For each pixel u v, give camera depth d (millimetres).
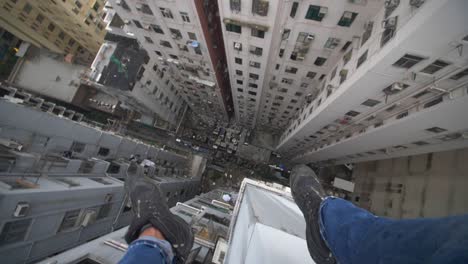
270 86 20453
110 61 22438
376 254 974
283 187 6410
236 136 35906
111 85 21969
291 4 12164
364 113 11797
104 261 8172
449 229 746
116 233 10000
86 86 28750
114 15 22859
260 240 1775
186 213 14703
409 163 17766
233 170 34344
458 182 13203
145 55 22734
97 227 13984
